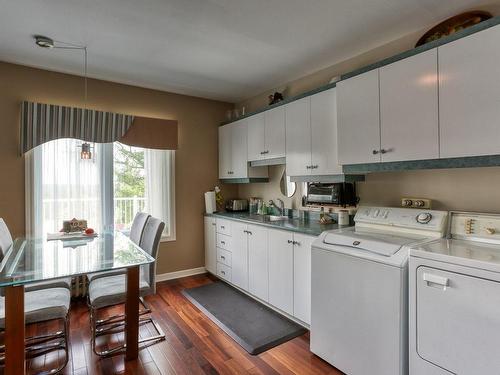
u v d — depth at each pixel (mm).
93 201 3203
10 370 1622
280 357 2086
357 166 2182
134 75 3150
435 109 1727
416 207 2178
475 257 1366
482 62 1539
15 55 2643
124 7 1928
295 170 2789
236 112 3883
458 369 1364
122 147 3418
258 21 2107
